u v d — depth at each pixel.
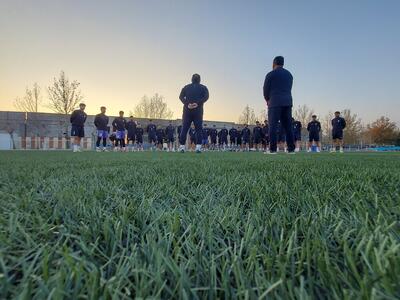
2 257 0.70
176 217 1.02
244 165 4.25
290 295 0.53
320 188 1.79
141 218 1.12
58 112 39.28
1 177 2.70
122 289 0.57
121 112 22.25
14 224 0.97
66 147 39.62
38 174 2.90
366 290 0.51
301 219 1.01
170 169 3.54
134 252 0.75
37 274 0.64
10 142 38.09
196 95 11.15
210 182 2.24
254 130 27.55
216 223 1.01
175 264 0.64
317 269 0.63
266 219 1.07
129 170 3.41
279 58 9.02
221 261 0.70
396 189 1.74
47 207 1.33
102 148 19.50
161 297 0.57
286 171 3.08
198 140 11.83
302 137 47.34
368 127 74.81
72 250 0.79
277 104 9.18
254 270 0.64
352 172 2.88
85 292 0.55
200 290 0.59
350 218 1.07
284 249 0.76
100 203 1.41
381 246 0.67
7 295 0.56
